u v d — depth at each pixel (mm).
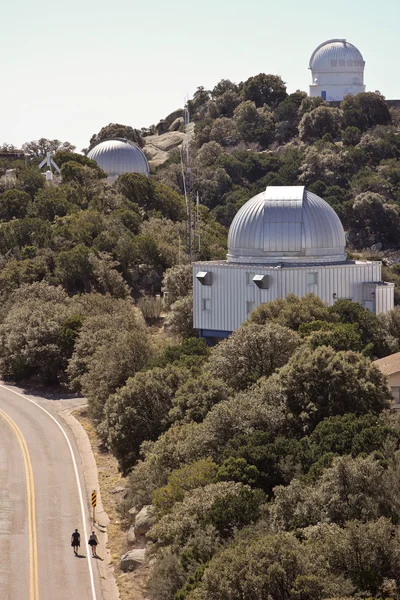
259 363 83250
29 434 97000
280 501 56062
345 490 55281
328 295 111812
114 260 155250
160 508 63781
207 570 50000
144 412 80812
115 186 192625
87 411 104125
